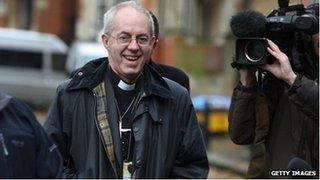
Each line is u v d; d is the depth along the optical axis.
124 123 7.00
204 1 45.41
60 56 46.66
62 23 60.50
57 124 7.12
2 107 6.07
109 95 7.03
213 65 44.72
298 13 7.11
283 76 6.86
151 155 6.96
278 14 7.22
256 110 7.24
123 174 6.92
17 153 6.05
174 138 7.09
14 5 65.00
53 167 6.24
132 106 7.04
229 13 42.12
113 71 7.07
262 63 6.90
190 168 7.18
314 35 7.12
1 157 5.99
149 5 46.62
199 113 27.86
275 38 7.14
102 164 6.89
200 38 45.59
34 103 46.28
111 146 6.90
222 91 43.22
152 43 7.00
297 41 7.14
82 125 7.00
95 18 56.34
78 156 7.00
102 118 6.96
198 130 7.26
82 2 57.97
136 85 7.09
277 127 7.27
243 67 7.12
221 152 25.12
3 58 45.91
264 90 7.34
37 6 62.09
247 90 7.17
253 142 7.39
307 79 6.84
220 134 28.75
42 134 6.28
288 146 7.20
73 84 7.09
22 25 64.38
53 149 6.32
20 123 6.16
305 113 6.85
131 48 6.80
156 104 7.04
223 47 43.62
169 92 7.07
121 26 6.81
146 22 6.86
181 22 45.75
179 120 7.14
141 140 6.92
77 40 58.06
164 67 10.09
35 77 46.22
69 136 7.07
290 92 6.84
